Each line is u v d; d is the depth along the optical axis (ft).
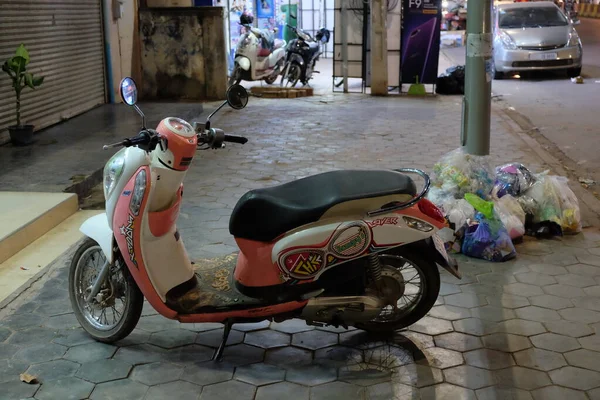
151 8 42.06
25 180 21.90
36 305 14.03
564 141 30.53
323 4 68.03
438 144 29.58
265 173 24.91
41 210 18.57
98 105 37.55
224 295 12.09
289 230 11.42
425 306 12.53
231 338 12.76
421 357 12.00
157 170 11.27
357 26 44.52
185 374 11.52
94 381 11.29
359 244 11.38
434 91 45.52
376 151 28.37
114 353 12.17
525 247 17.26
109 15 37.76
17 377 11.39
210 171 25.17
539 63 48.42
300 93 44.32
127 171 11.50
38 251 17.10
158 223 11.53
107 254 11.87
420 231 11.61
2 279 15.37
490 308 13.85
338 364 11.84
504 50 48.96
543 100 41.09
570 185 23.41
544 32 49.42
